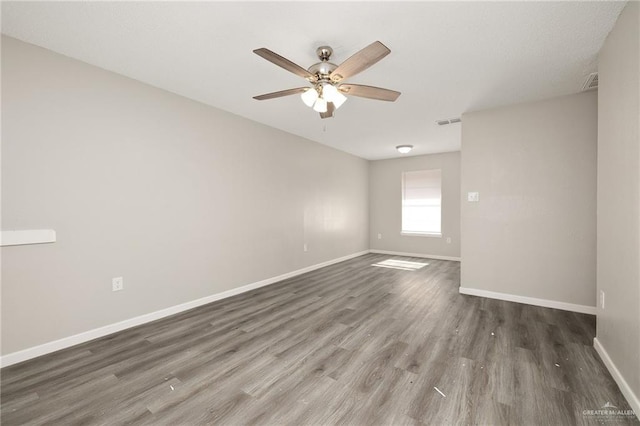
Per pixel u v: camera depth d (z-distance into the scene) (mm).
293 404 1666
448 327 2713
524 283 3373
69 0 1713
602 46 2172
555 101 3184
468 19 1896
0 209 2047
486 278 3604
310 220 5160
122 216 2680
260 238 4129
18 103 2115
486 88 2975
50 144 2262
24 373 1977
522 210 3369
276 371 1997
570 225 3135
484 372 1964
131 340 2473
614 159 1897
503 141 3457
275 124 4207
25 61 2145
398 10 1812
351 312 3117
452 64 2490
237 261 3789
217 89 3000
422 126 4293
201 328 2719
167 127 3021
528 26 1965
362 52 1767
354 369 2014
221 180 3574
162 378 1921
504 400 1681
